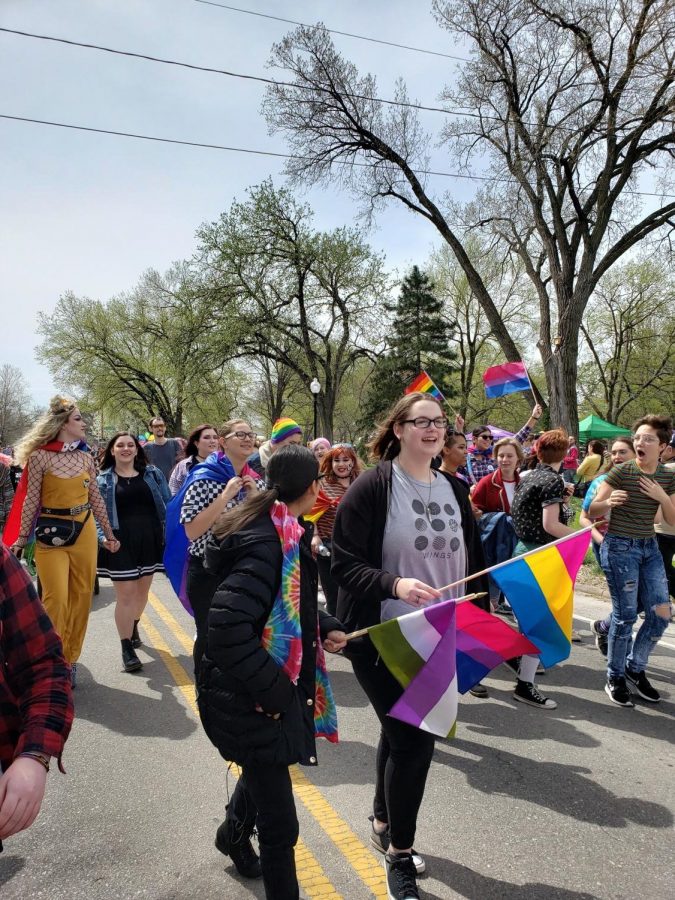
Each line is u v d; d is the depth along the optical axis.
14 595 1.52
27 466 4.41
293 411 49.34
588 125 17.22
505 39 17.02
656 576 4.42
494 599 5.23
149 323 41.12
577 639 5.89
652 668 5.10
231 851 2.51
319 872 2.62
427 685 2.31
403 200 20.41
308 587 2.16
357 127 19.69
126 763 3.55
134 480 5.32
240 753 1.97
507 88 17.48
